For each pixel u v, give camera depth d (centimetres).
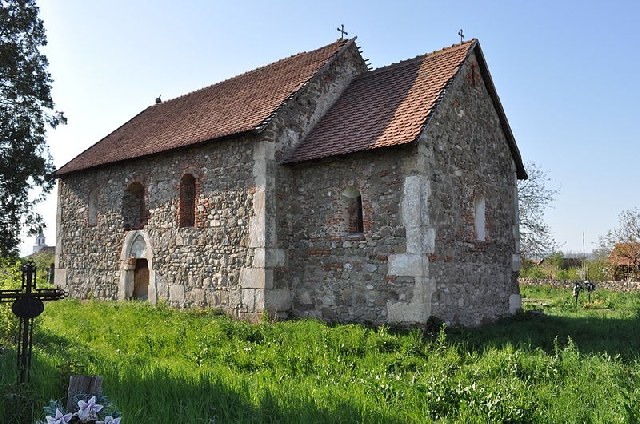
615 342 1027
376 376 739
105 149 1803
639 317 1459
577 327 1226
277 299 1232
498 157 1446
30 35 1950
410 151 1103
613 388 671
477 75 1376
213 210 1345
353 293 1162
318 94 1394
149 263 1513
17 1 1916
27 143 1945
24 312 614
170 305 1436
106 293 1670
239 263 1272
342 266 1187
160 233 1491
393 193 1118
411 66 1391
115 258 1645
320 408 579
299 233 1270
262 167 1239
